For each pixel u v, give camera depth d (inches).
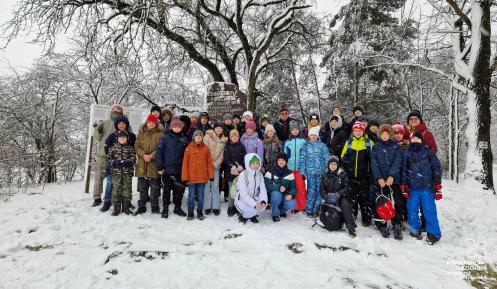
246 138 247.6
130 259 151.2
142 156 225.6
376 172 201.0
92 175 464.4
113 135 227.8
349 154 221.0
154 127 234.2
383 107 677.9
